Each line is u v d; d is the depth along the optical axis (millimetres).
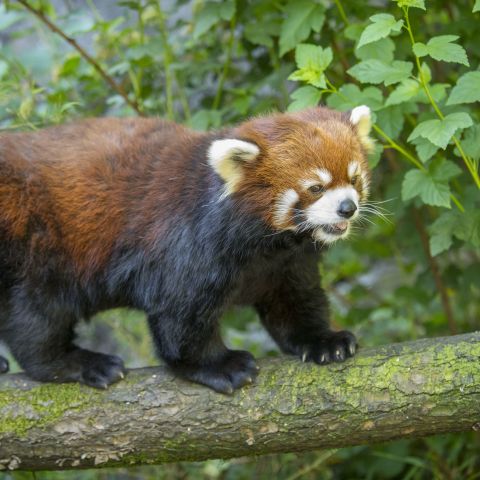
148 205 8969
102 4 16391
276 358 8977
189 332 8773
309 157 8398
